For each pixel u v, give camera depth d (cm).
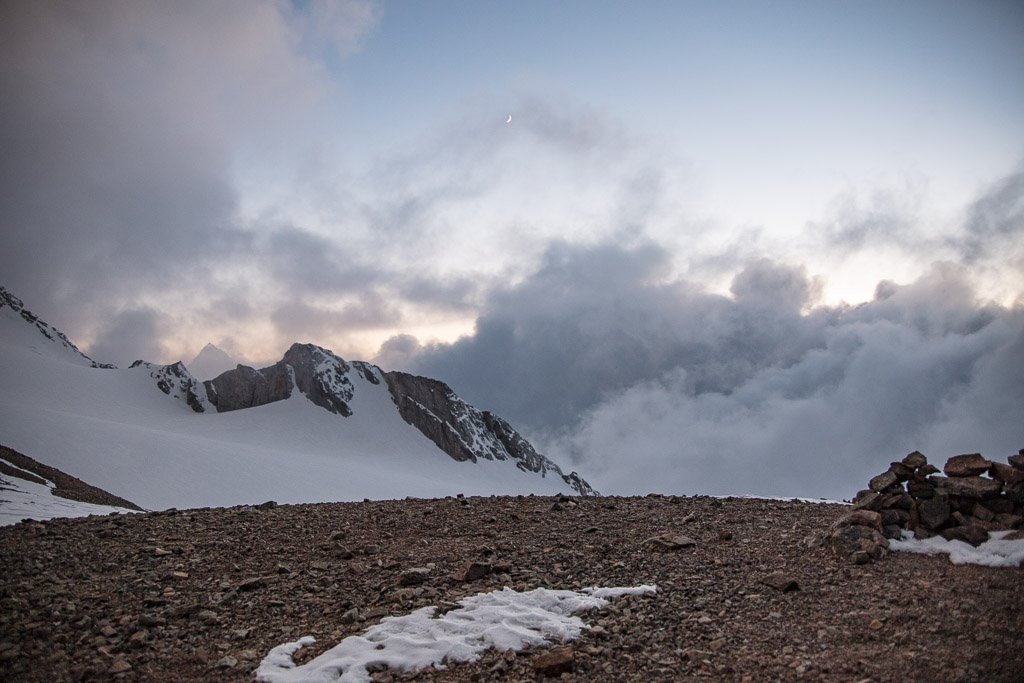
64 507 2631
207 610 1064
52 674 875
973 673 787
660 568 1226
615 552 1338
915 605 976
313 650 923
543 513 1744
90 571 1241
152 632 990
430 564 1274
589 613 1038
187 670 880
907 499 1301
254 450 14200
